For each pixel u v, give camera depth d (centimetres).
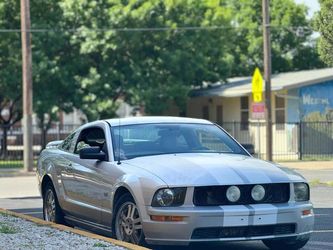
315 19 2316
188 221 842
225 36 3884
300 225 895
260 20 4825
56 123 4088
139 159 952
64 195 1098
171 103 3803
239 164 917
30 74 2938
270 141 3034
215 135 1043
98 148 991
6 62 3553
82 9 3516
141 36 3544
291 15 4794
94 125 1070
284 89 3378
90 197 1007
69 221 1112
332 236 1097
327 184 2088
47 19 3606
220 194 861
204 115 4075
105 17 3503
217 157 956
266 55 3012
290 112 3506
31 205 1666
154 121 1047
